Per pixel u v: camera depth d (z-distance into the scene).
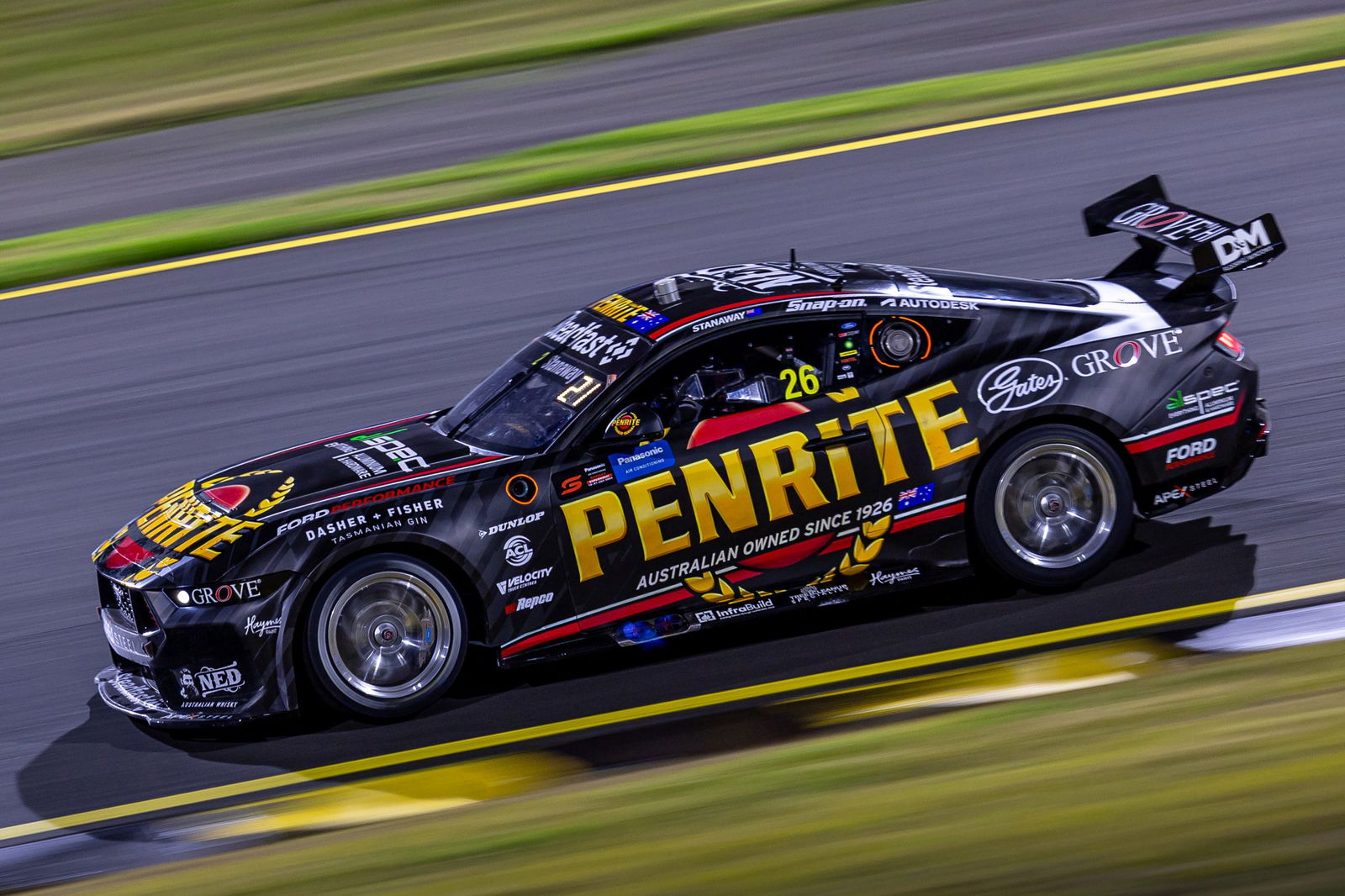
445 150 54.59
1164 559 24.00
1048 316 23.33
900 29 63.56
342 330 38.84
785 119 51.38
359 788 19.88
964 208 41.47
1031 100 49.88
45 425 35.50
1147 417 23.03
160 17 84.94
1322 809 13.64
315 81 68.69
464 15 78.75
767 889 13.52
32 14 88.06
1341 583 22.50
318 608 21.08
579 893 13.94
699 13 71.44
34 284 45.09
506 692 22.39
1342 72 48.34
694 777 17.16
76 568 28.56
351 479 22.22
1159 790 14.53
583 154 50.59
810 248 40.09
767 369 22.58
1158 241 25.47
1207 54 52.41
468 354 36.28
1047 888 12.97
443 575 21.58
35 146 63.81
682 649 23.20
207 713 21.19
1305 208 38.66
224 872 16.38
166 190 54.62
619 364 22.53
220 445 33.22
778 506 22.20
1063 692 19.83
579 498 21.86
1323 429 28.03
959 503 22.69
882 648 22.27
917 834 14.29
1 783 21.20
